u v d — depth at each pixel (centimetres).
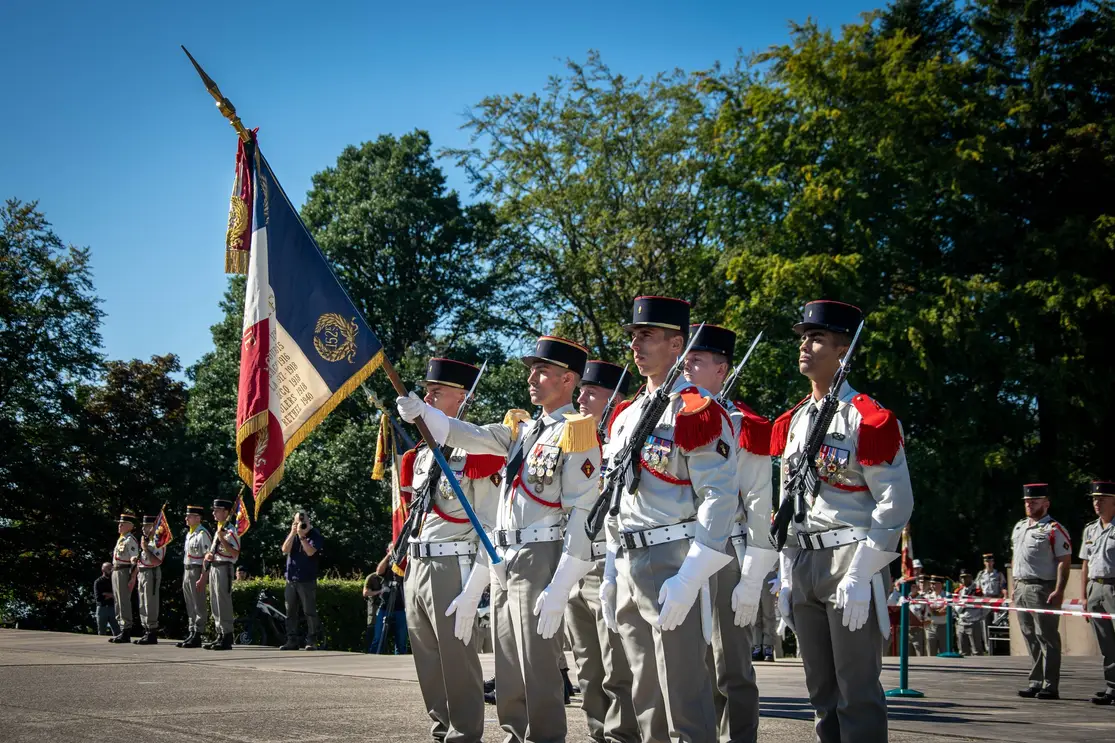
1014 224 2989
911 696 967
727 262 3141
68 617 3616
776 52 3034
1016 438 2925
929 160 2803
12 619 3612
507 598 571
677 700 463
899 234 2875
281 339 645
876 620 490
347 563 3441
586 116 3700
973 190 2888
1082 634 1642
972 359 2686
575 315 3891
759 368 2762
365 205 3672
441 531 618
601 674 633
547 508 567
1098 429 3000
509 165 3800
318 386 640
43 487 3338
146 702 798
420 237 3766
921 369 2684
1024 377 2756
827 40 2967
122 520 1678
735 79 3559
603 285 3659
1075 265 2817
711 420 470
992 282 2794
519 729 577
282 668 1122
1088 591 1010
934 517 2798
